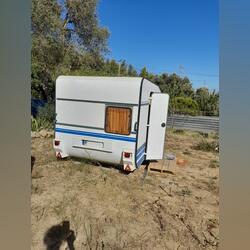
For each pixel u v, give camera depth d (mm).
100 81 4949
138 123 4723
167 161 6297
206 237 3121
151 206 3908
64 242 2828
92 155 5180
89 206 3707
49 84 10266
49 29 10023
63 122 5336
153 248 2863
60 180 4508
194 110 14922
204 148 8281
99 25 13016
